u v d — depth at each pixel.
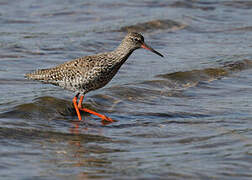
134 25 25.31
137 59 20.77
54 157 11.01
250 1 31.98
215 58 20.78
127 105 15.46
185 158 10.81
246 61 20.25
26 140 12.09
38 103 14.59
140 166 10.38
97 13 27.61
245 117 14.04
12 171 10.02
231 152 11.13
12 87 16.39
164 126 13.45
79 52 21.25
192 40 24.00
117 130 13.25
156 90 16.83
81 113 14.90
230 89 17.14
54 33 23.70
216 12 29.47
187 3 30.70
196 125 13.44
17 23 25.16
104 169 10.27
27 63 19.31
